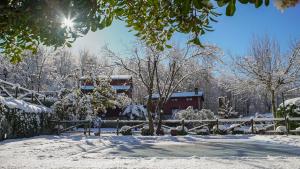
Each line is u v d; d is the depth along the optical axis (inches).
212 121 760.3
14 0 73.9
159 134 770.8
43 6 73.2
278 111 791.1
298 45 893.2
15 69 1444.4
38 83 1521.9
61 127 811.4
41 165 296.4
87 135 740.7
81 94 877.2
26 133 658.8
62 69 1956.2
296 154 381.4
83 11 76.9
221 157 355.6
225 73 946.1
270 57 928.9
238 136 654.5
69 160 335.9
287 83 892.0
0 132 553.9
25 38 102.1
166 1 95.7
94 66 933.8
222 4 54.4
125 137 659.4
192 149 456.1
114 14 102.3
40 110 729.6
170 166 292.0
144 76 948.0
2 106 560.1
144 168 278.7
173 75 830.5
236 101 2003.0
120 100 908.0
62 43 93.4
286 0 44.0
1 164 300.8
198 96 1467.8
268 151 417.1
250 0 51.9
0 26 82.4
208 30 90.2
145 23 113.3
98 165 299.0
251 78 895.7
